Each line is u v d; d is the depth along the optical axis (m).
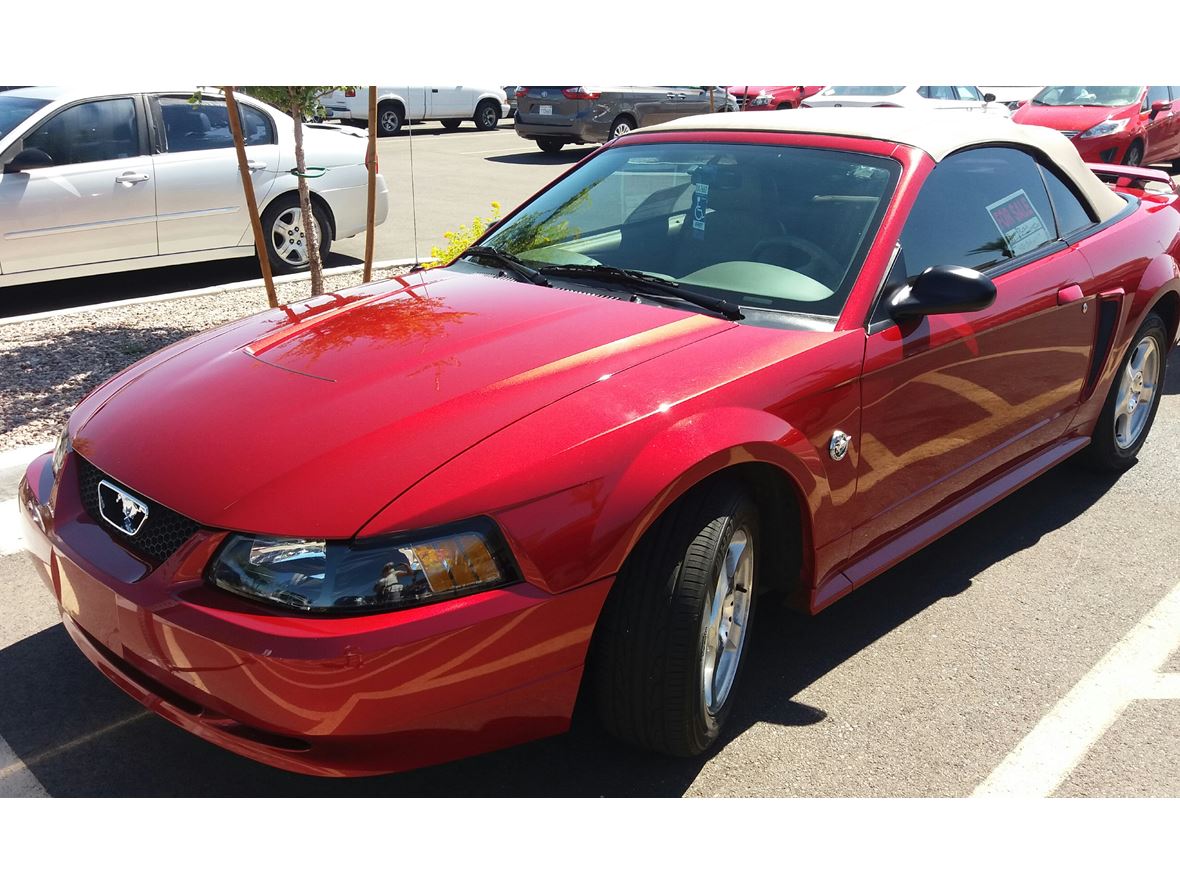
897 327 3.29
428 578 2.31
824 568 3.20
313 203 8.94
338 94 20.11
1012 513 4.70
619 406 2.66
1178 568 4.19
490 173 15.63
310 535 2.32
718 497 2.73
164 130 8.06
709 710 2.88
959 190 3.73
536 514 2.43
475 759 2.95
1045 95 15.53
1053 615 3.80
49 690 3.22
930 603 3.88
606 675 2.69
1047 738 3.10
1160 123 14.91
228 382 2.89
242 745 2.41
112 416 2.90
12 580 3.87
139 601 2.43
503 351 2.91
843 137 3.72
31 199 7.46
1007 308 3.74
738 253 3.45
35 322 7.18
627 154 4.06
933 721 3.17
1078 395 4.45
